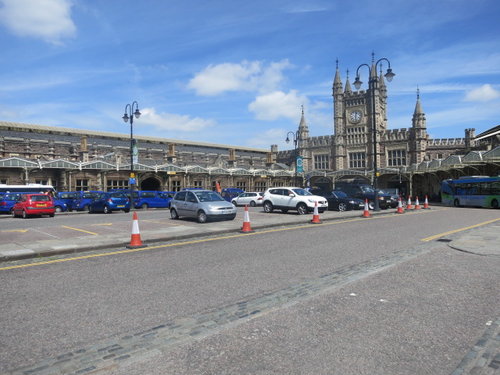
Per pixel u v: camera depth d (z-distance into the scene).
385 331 4.40
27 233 13.81
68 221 19.66
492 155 33.09
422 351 3.89
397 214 23.25
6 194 29.11
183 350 3.91
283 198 23.03
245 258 8.76
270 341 4.13
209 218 16.91
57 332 4.38
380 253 9.35
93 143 47.75
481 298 5.63
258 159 66.62
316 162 62.03
